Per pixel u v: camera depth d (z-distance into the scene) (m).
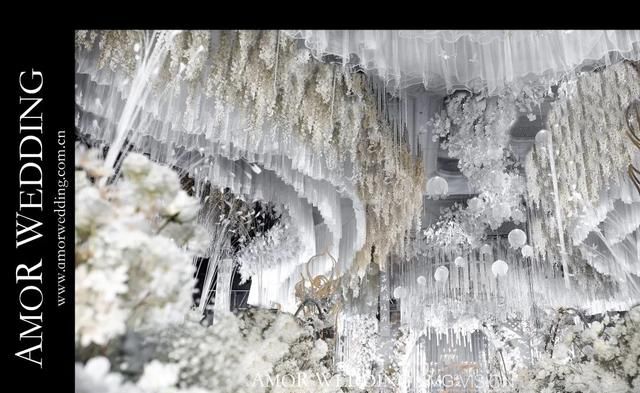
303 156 3.59
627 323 3.16
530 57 2.96
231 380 1.51
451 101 3.87
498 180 4.68
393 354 8.45
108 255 1.02
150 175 1.11
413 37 2.72
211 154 3.31
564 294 8.16
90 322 0.99
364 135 3.91
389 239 5.91
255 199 4.45
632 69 3.27
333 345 4.12
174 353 1.23
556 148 4.39
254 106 3.04
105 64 2.29
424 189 4.89
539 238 6.32
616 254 6.09
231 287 5.36
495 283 8.66
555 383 3.92
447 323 9.45
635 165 3.87
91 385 0.93
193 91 2.78
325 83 3.16
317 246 6.39
